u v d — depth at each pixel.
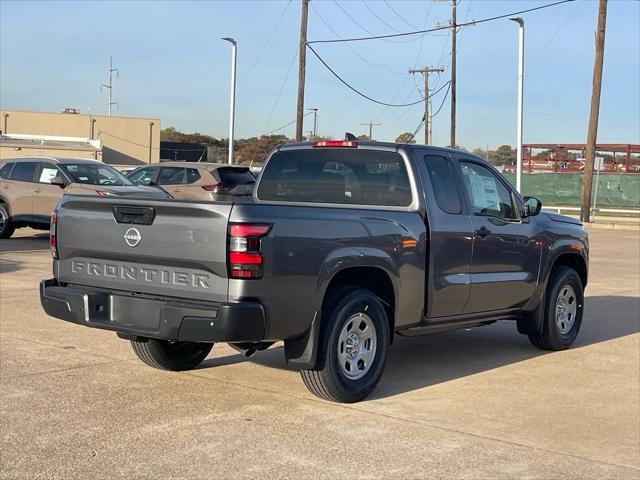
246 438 5.18
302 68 33.19
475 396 6.46
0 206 17.80
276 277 5.35
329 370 5.79
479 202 7.35
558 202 43.19
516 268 7.64
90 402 5.92
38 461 4.68
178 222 5.41
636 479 4.71
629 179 41.00
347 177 6.96
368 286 6.39
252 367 7.19
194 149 88.31
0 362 7.05
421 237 6.48
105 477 4.45
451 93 43.34
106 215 5.81
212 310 5.22
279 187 7.32
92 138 76.12
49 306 6.08
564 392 6.66
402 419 5.73
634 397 6.55
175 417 5.60
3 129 74.19
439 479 4.57
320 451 4.97
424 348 8.44
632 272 15.91
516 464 4.88
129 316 5.69
